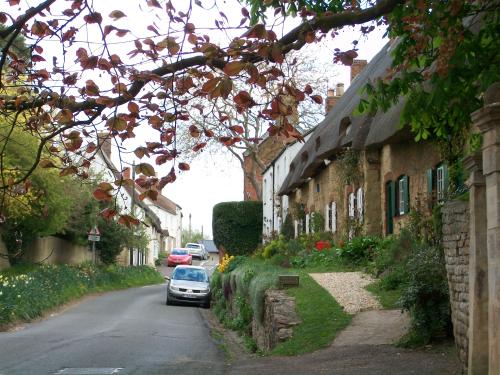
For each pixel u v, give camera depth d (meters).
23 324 17.47
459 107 8.67
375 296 14.02
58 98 6.64
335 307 13.18
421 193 16.70
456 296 8.65
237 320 18.05
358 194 22.05
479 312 7.30
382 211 20.39
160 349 12.73
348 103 24.06
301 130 34.53
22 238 26.20
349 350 10.40
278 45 5.86
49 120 6.91
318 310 13.05
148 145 6.49
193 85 6.64
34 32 6.52
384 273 15.88
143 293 31.66
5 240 25.70
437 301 10.24
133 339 14.05
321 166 27.52
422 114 8.80
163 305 25.14
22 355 11.59
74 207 28.09
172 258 61.12
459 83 8.15
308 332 11.95
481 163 7.37
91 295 29.02
